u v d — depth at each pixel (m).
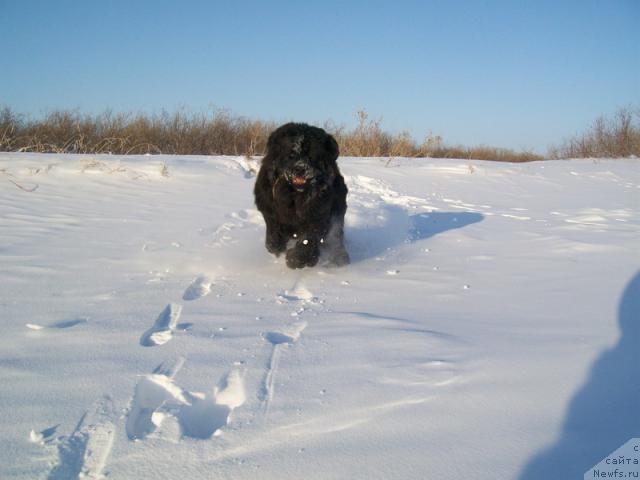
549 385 1.23
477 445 1.01
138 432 1.13
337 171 2.73
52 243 2.62
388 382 1.27
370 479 0.93
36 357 1.41
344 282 2.22
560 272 2.26
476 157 12.73
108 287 2.05
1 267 2.20
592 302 1.84
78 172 4.30
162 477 0.95
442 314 1.77
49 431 1.08
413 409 1.14
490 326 1.64
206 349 1.48
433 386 1.24
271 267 2.46
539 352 1.42
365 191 4.76
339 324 1.67
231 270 2.38
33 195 3.66
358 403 1.18
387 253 2.78
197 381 1.30
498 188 5.15
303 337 1.57
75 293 1.96
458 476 0.93
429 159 7.24
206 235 2.92
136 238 2.79
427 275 2.31
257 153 7.67
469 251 2.74
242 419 1.12
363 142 8.16
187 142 8.09
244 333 1.60
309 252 2.45
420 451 1.00
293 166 2.40
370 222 3.49
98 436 1.08
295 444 1.04
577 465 0.94
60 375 1.32
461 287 2.10
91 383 1.28
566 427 1.06
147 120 8.12
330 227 2.62
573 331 1.57
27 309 1.77
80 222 3.07
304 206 2.46
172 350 1.47
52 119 7.44
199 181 4.44
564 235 3.03
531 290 2.03
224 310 1.83
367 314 1.77
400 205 4.19
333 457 0.99
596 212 3.96
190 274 2.28
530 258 2.54
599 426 1.06
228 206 3.68
